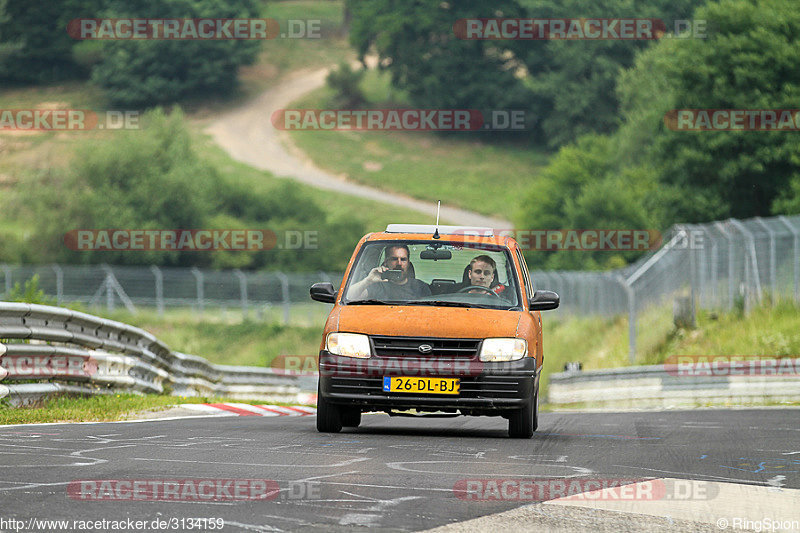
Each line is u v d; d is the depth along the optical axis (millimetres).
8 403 43781
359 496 23047
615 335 124250
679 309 109500
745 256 104250
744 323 99938
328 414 38531
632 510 22547
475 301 39625
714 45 174250
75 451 29969
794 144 167125
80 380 51781
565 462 30766
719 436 42469
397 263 40625
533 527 20141
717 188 174250
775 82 170625
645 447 36531
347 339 37375
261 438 35375
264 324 192125
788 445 38344
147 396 56281
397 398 36812
